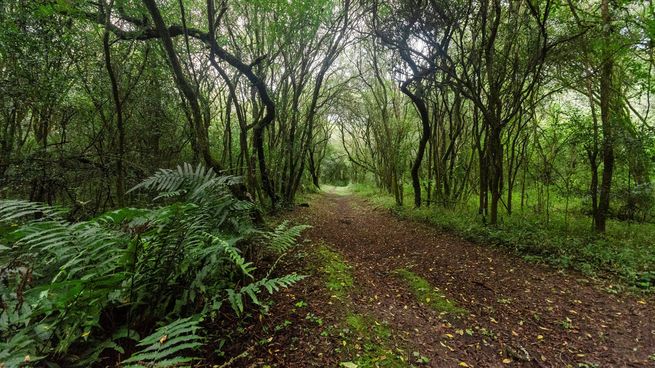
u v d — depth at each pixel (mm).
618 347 3072
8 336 2068
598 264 5359
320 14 8289
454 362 2775
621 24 6520
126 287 2467
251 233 4176
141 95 7793
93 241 2482
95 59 6562
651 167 8305
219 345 2549
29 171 5121
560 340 3197
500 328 3410
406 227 9289
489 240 7152
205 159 5570
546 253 6004
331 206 16250
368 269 5168
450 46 11086
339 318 3219
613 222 8734
